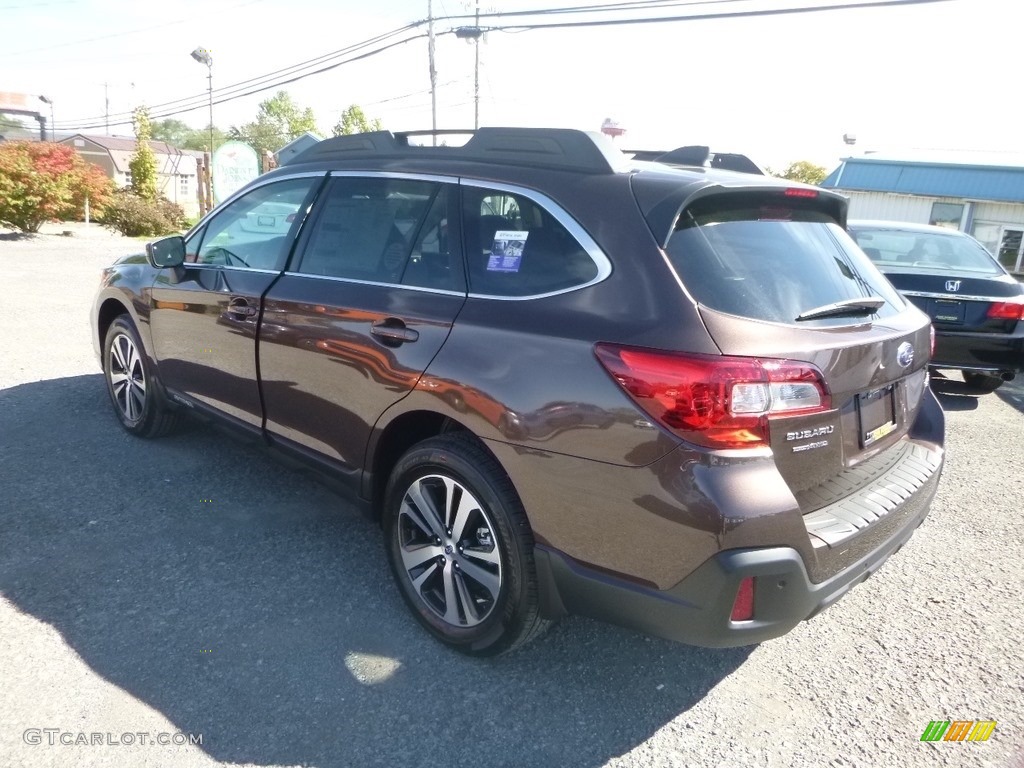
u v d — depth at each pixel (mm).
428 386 2994
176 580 3555
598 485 2551
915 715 2904
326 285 3561
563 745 2684
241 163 27281
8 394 6164
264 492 4516
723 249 2711
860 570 2715
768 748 2711
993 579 3945
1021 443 6246
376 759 2576
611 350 2521
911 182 28859
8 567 3592
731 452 2371
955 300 6988
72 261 16281
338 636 3201
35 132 67562
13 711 2689
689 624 2467
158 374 4805
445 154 3396
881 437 3018
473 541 3021
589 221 2781
